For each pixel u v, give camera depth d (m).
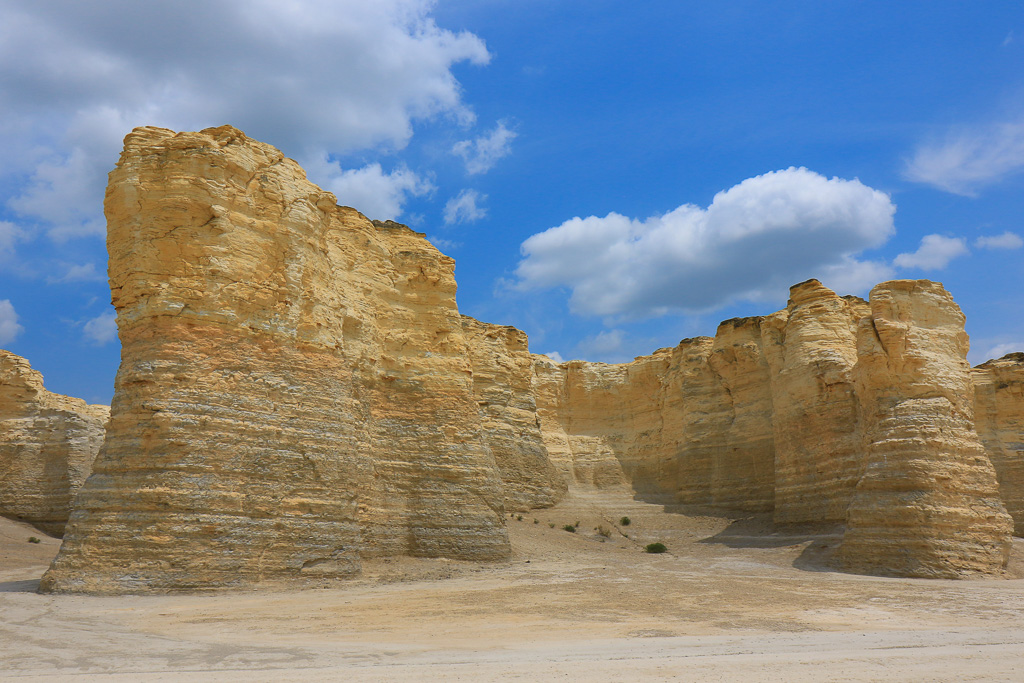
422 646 15.22
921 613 20.41
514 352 57.16
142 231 26.77
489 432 51.00
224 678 11.62
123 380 25.86
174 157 27.48
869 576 29.89
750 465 51.16
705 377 56.91
